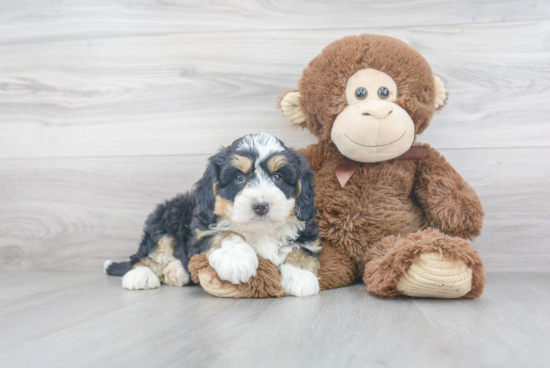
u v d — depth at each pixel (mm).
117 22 2709
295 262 1870
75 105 2744
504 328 1308
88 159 2727
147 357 1082
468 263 1612
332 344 1162
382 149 1951
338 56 1999
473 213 1962
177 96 2666
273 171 1798
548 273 2416
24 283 2244
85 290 2033
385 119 1881
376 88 1949
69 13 2746
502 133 2457
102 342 1208
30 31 2777
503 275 2363
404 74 1951
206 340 1205
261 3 2592
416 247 1623
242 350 1121
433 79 2062
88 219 2719
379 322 1372
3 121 2793
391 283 1674
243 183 1782
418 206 2154
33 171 2766
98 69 2725
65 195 2738
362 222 2023
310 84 2064
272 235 1894
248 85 2611
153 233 2197
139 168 2689
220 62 2633
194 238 1903
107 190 2707
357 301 1683
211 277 1751
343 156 2166
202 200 1888
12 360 1082
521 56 2441
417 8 2484
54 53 2762
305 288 1778
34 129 2771
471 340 1194
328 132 2072
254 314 1488
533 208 2436
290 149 1977
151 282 2078
